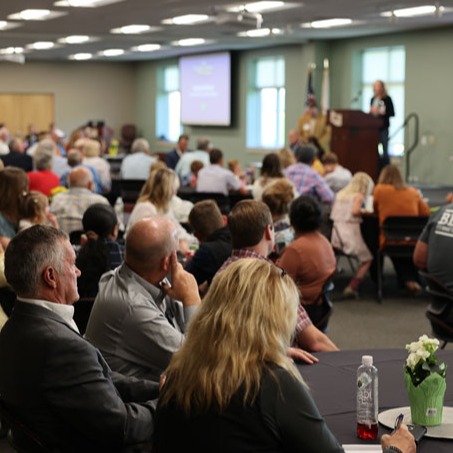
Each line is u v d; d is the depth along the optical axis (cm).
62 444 267
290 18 1347
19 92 2414
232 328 217
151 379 330
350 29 1506
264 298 220
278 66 1880
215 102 2050
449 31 1434
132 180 1102
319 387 320
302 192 955
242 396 212
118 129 2530
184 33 1617
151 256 336
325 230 885
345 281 946
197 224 532
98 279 450
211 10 1259
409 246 838
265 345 216
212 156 1059
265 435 211
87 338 338
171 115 2358
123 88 2519
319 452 211
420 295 884
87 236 477
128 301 331
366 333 730
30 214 586
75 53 2173
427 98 1491
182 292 342
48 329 267
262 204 410
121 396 310
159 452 221
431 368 277
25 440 273
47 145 962
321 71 1720
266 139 1942
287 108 1828
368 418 269
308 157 966
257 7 1215
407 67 1531
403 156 1545
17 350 266
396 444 246
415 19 1342
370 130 1288
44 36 1708
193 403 215
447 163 1458
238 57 1991
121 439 271
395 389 317
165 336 327
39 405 264
